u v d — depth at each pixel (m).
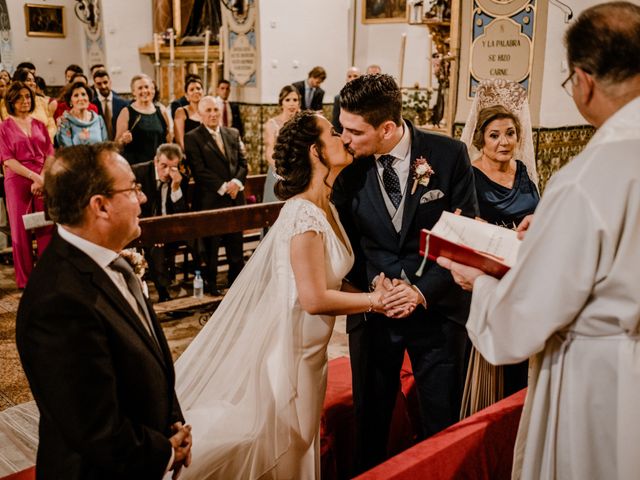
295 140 2.06
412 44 8.77
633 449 1.46
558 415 1.59
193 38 10.68
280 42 8.98
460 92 5.90
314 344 2.13
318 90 8.55
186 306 4.89
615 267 1.39
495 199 2.92
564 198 1.42
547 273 1.44
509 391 3.00
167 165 4.95
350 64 9.73
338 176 2.38
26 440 3.12
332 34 9.44
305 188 2.11
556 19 5.23
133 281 1.65
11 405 3.56
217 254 5.21
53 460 1.54
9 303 5.26
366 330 2.46
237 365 2.20
